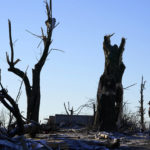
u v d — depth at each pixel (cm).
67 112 4003
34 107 3256
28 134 1845
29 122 1906
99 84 3148
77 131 2839
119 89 3127
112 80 3088
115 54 3119
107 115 3077
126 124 3469
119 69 3127
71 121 3766
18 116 1460
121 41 3144
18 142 1132
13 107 1431
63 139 1631
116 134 2620
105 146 1490
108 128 3056
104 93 3100
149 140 2041
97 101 3144
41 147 1138
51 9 3359
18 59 3200
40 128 1858
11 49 3175
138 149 1519
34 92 3266
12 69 3173
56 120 3775
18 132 1498
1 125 1595
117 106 3161
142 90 5219
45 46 3278
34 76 3288
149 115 2903
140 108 5084
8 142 1065
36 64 3306
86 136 2177
